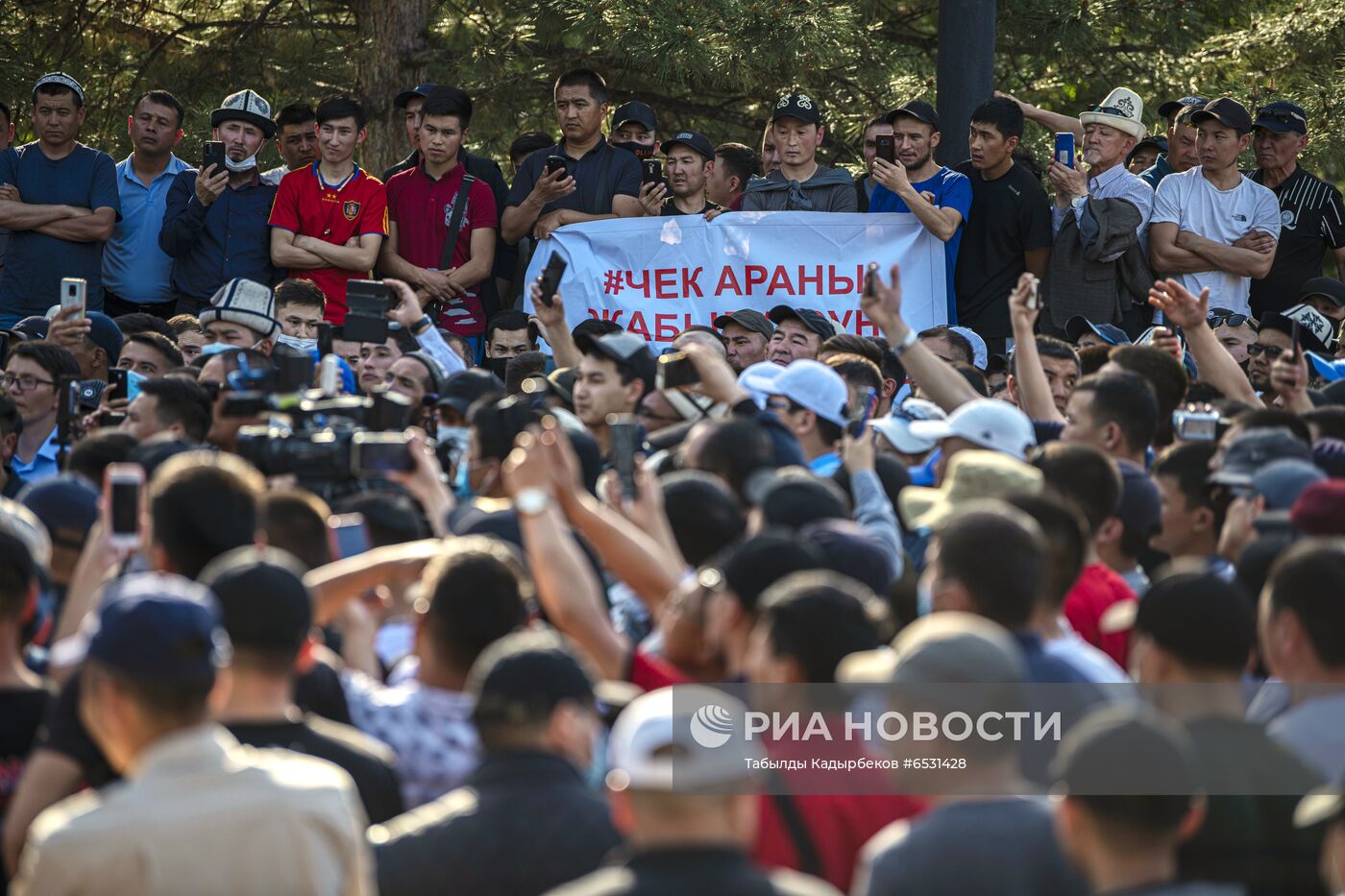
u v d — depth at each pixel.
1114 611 8.50
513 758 5.93
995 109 17.38
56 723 6.39
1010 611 6.80
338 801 5.62
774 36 24.19
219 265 18.16
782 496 8.04
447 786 6.79
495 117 27.70
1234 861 6.07
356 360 14.60
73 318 14.35
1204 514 9.68
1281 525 8.45
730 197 18.97
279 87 28.06
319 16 29.47
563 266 13.29
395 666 8.24
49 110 18.59
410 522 8.73
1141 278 17.86
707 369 10.62
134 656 5.39
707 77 25.11
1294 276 19.05
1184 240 17.95
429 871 5.76
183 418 11.22
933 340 15.78
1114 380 10.32
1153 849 5.13
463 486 11.14
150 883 5.30
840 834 6.02
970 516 6.96
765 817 6.02
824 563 7.51
